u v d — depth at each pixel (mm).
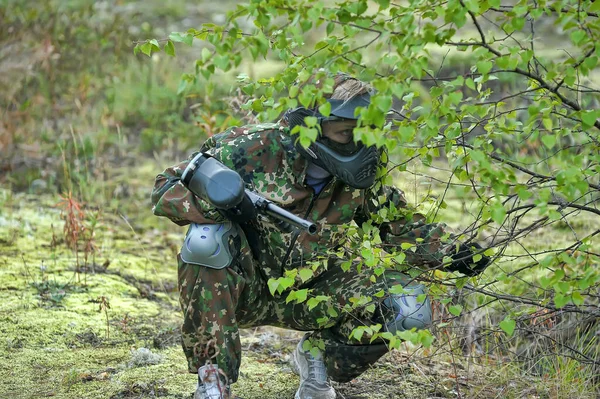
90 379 6730
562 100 5441
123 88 15195
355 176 5277
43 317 7949
